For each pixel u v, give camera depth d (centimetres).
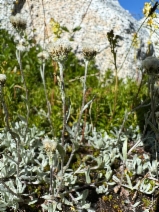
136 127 59
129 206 46
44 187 46
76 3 93
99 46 91
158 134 41
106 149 54
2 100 38
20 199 42
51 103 63
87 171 45
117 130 59
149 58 39
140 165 50
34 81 78
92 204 46
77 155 52
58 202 44
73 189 45
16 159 47
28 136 51
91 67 90
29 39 94
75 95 67
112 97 65
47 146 34
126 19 91
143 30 98
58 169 48
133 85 75
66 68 86
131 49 89
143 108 62
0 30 94
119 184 48
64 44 37
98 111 60
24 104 63
